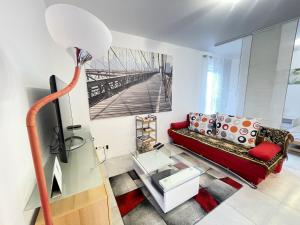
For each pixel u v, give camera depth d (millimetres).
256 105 2527
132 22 2035
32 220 840
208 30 2334
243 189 1742
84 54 649
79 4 1597
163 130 3234
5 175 628
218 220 1346
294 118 2398
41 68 1334
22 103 884
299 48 2078
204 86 3729
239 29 2299
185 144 2801
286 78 2166
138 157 2084
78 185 914
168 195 1380
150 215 1415
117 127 2613
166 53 2951
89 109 2305
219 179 1948
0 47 684
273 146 1905
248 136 2154
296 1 1582
